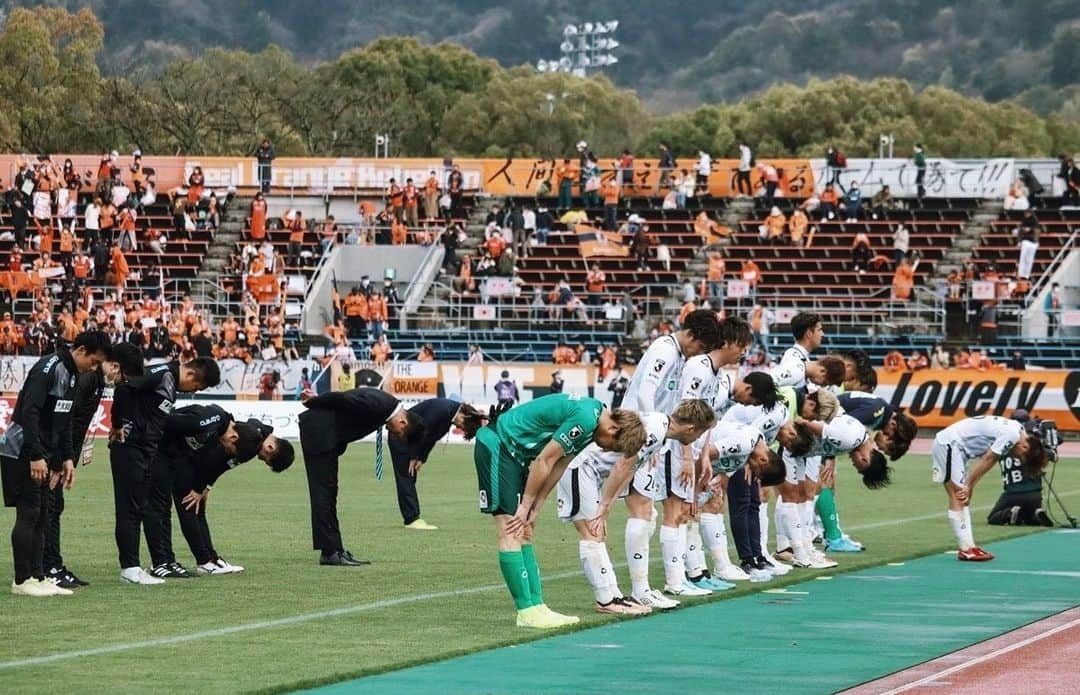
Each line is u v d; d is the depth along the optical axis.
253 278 53.09
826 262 55.16
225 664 11.42
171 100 94.00
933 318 52.34
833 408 17.75
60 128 92.19
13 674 11.02
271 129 97.25
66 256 53.81
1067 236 54.62
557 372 47.12
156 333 48.50
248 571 17.09
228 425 16.45
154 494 16.36
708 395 15.30
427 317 52.53
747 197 59.16
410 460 22.08
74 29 95.56
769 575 16.72
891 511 25.50
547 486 13.16
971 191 58.16
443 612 14.10
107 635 12.73
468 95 112.44
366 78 112.06
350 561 17.72
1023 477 23.02
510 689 10.62
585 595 15.26
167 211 59.53
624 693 10.52
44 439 14.81
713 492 16.36
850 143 101.94
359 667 11.29
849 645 12.45
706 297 52.06
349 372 46.88
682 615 14.05
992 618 13.89
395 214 57.34
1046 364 49.25
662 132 109.62
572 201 59.31
